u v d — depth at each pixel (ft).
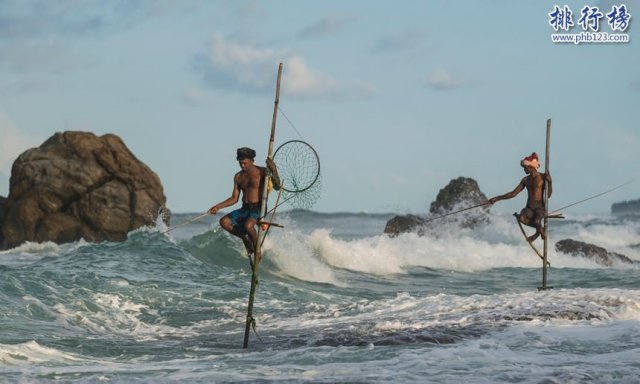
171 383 91.76
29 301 159.74
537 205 190.39
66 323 150.41
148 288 191.83
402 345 117.60
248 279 219.61
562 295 155.94
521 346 112.57
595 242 432.66
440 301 164.35
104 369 103.71
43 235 347.97
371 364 101.09
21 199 353.10
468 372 94.84
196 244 268.00
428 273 287.48
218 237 271.49
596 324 127.95
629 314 140.36
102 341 134.92
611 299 150.41
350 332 130.62
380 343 119.75
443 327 129.39
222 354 123.03
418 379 91.15
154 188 375.66
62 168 358.02
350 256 290.35
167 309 173.99
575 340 115.85
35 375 97.96
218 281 214.07
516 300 152.66
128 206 363.56
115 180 367.04
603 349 109.70
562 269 299.99
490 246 337.11
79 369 103.50
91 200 357.00
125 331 149.59
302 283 243.60
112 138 378.73
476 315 139.44
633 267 338.34
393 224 416.87
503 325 129.49
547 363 99.71
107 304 172.35
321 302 194.90
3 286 167.84
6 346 116.67
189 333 148.15
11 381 92.43
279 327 150.30
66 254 246.88
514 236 419.95
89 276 194.70
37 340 130.72
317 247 286.25
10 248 349.82
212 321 162.71
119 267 223.10
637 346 110.93
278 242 270.87
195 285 204.23
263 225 125.90
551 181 190.90
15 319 146.72
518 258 325.83
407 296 179.63
